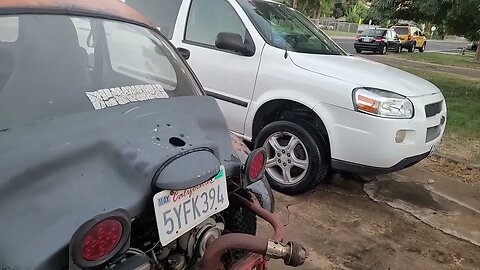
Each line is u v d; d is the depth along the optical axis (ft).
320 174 13.25
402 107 12.49
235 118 14.44
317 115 12.91
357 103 12.33
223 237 6.18
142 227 5.93
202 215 6.05
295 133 13.26
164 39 8.91
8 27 6.38
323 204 13.51
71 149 5.24
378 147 12.30
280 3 17.25
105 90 6.72
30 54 6.49
